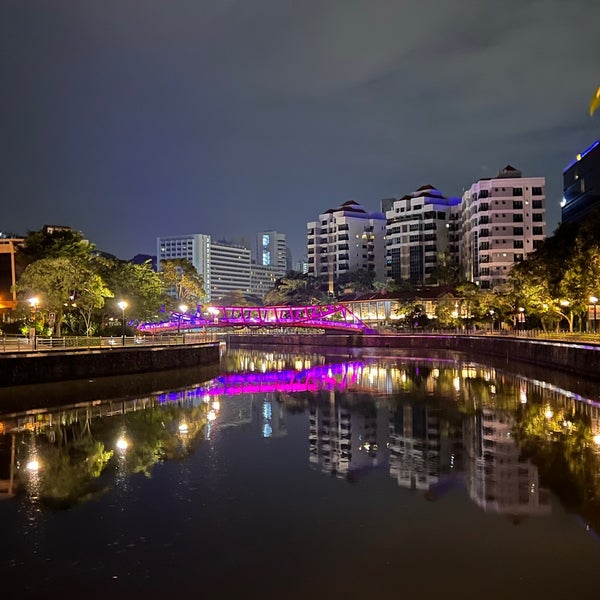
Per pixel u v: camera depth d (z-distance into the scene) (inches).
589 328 3120.1
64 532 661.9
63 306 2423.7
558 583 538.9
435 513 710.5
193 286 4926.2
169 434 1199.6
